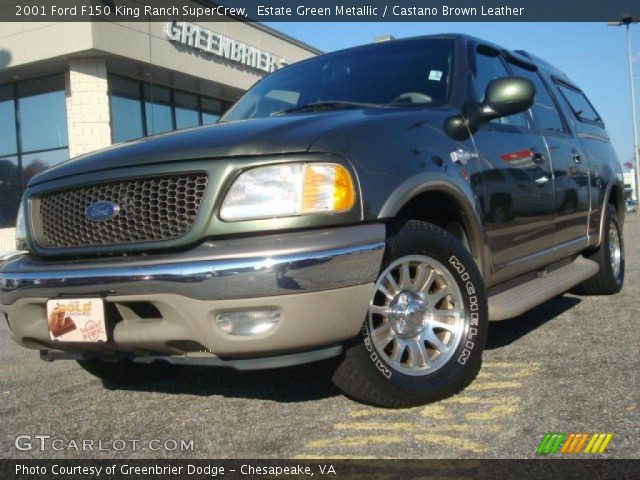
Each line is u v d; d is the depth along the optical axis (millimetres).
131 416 2959
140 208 2549
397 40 4066
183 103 16156
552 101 4789
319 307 2338
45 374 3879
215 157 2473
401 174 2674
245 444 2514
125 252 2539
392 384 2658
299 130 2590
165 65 14117
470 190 3066
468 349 2910
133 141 2986
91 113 13312
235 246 2373
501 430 2475
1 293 2824
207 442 2564
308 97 3799
